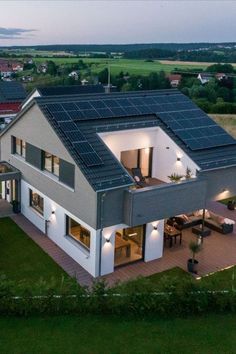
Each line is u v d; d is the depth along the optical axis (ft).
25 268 65.46
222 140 80.64
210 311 51.70
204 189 70.28
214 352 44.50
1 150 95.25
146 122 78.13
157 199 64.03
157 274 64.80
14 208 87.76
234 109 236.84
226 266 67.87
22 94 200.85
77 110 74.13
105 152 67.26
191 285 51.57
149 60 602.44
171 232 74.49
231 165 74.90
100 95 83.56
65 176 67.92
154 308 50.31
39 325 47.96
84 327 47.85
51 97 76.33
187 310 50.72
